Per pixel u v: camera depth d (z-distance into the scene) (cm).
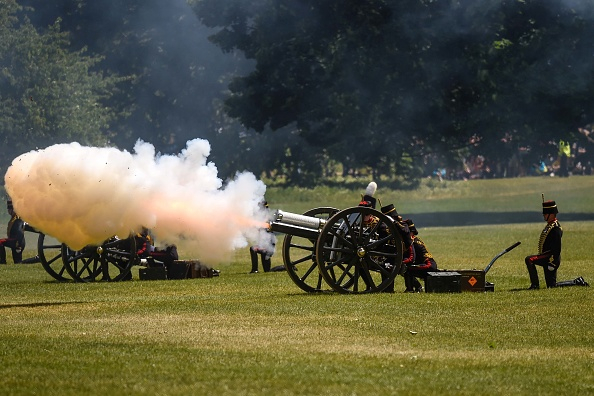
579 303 5356
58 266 8362
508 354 3962
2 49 16238
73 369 3600
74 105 16575
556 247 6112
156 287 6500
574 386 3422
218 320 4791
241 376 3469
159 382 3381
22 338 4266
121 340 4206
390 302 5378
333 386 3322
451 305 5262
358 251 5759
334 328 4538
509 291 5934
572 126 16475
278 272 7700
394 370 3603
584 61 15650
